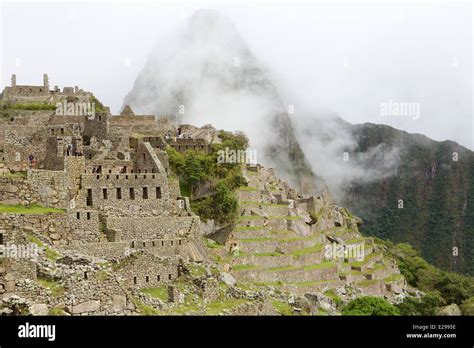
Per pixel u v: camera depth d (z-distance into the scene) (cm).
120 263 10306
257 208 15950
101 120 14688
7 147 12400
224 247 13838
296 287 14425
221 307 10419
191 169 14612
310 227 17788
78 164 11638
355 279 17875
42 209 10650
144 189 12225
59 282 8275
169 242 11612
